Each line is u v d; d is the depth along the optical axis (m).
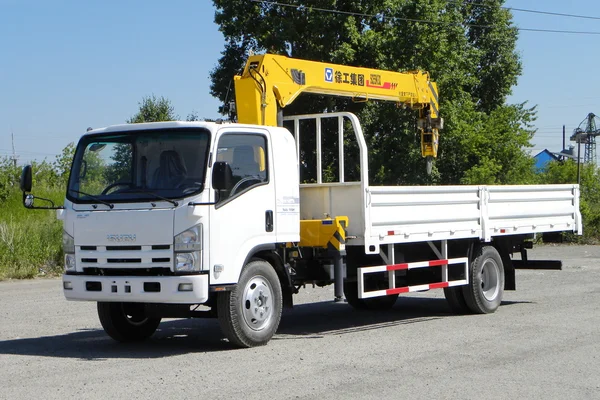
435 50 33.56
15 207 29.03
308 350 9.39
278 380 7.69
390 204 11.15
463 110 35.12
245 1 35.53
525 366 8.29
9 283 18.72
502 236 13.44
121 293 9.05
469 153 34.94
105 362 8.81
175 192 9.03
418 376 7.83
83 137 9.84
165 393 7.19
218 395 7.09
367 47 33.94
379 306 13.68
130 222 9.12
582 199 37.12
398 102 15.30
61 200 30.06
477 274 12.68
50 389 7.41
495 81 43.97
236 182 9.41
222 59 37.28
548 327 11.02
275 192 9.95
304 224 10.80
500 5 44.34
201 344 10.08
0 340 10.57
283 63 12.03
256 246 9.60
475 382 7.54
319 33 34.59
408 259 11.98
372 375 7.89
